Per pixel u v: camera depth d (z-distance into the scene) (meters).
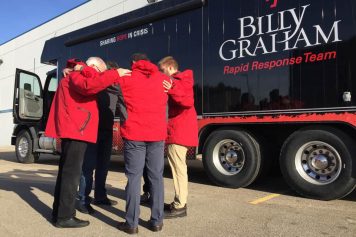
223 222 4.37
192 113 4.65
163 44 7.34
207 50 6.65
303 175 5.66
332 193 5.38
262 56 5.96
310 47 5.48
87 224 4.23
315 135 5.52
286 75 5.70
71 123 4.10
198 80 6.71
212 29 6.62
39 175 8.05
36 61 23.11
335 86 5.23
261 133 6.36
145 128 3.89
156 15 7.50
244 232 4.01
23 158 10.92
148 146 4.03
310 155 5.64
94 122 4.25
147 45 7.63
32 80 10.86
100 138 5.07
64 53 9.77
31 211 4.83
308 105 5.46
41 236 3.89
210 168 6.57
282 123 5.73
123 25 8.15
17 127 11.26
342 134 5.31
